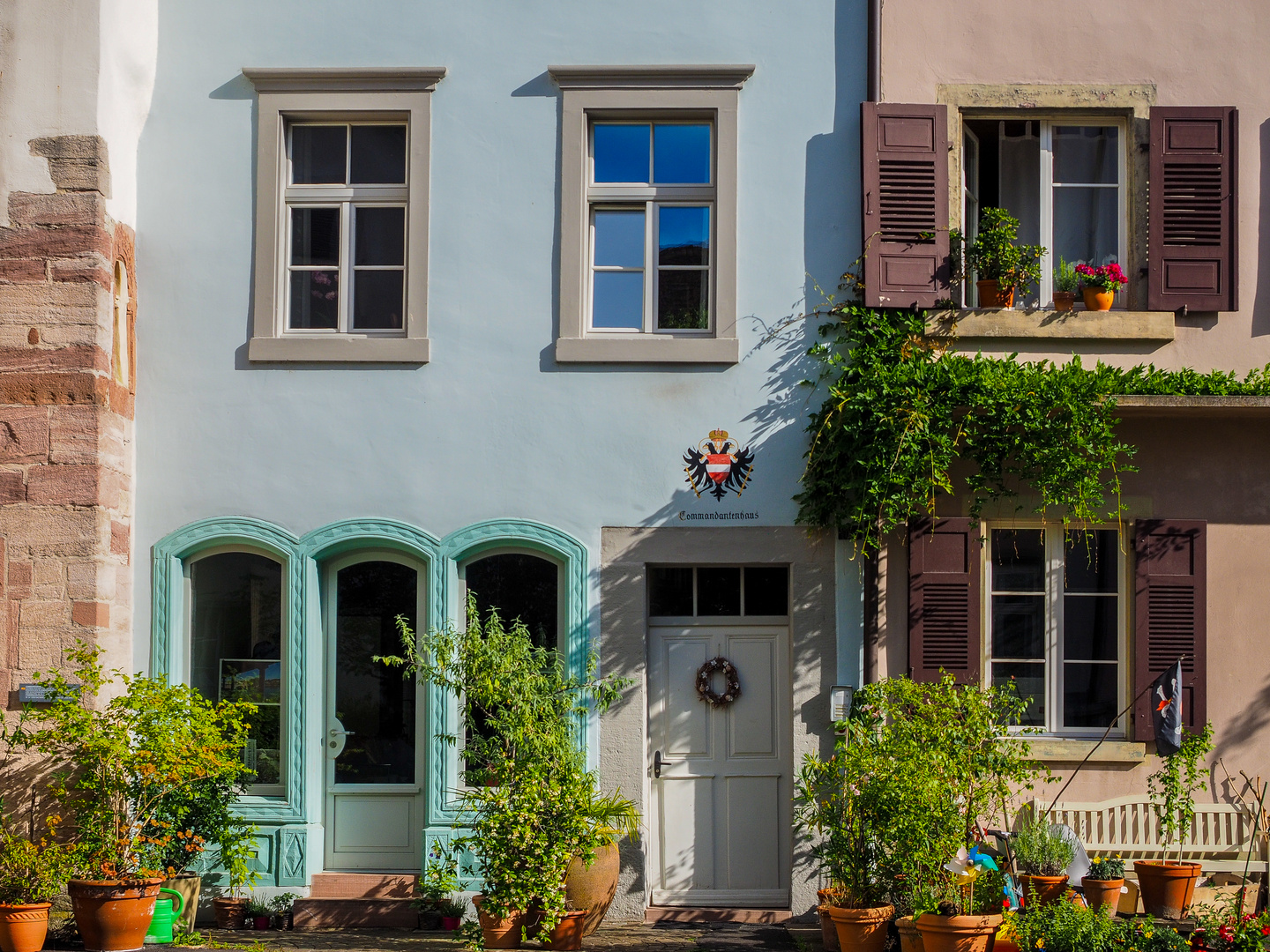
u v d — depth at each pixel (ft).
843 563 30.25
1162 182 31.04
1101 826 29.60
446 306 31.24
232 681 31.19
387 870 30.73
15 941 25.46
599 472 30.83
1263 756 30.19
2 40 29.84
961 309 30.71
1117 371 29.78
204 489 31.12
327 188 32.04
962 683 30.01
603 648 30.45
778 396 30.73
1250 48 31.50
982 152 31.99
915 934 25.14
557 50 31.50
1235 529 30.66
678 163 31.86
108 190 29.96
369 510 30.99
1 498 29.19
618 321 31.71
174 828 27.71
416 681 31.12
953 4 31.42
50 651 28.94
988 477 29.73
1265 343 30.99
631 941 27.81
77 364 29.30
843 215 31.04
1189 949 23.90
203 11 31.94
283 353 31.12
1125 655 30.58
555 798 26.84
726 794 30.86
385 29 31.68
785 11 31.42
